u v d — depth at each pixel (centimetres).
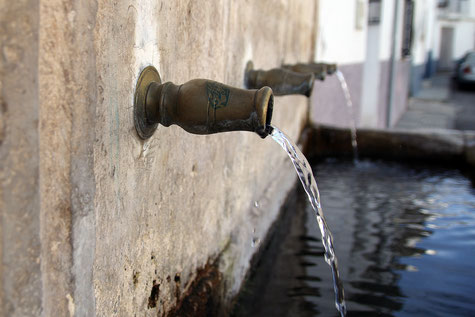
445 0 2748
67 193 97
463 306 232
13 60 76
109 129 115
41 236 87
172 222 164
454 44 2912
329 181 451
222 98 133
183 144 171
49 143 90
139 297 140
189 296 184
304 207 383
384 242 308
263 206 312
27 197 81
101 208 113
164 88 135
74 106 97
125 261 129
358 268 271
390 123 1047
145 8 131
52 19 88
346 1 685
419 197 403
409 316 224
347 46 714
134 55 126
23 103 79
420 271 268
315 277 262
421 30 1738
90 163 104
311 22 510
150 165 143
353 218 352
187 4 163
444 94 1781
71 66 95
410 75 1548
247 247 260
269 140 345
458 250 296
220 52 209
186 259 181
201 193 195
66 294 98
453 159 503
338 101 686
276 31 337
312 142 551
